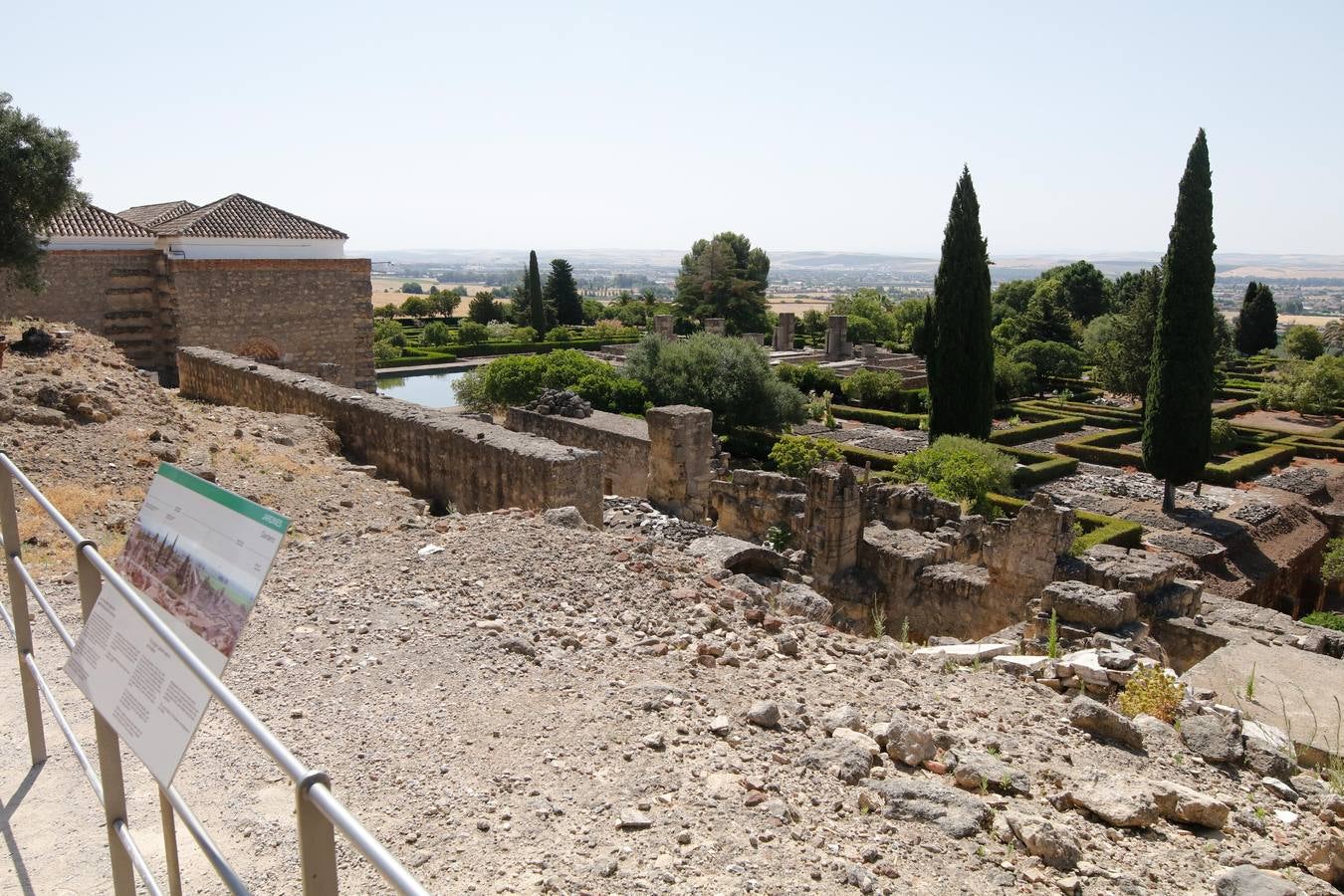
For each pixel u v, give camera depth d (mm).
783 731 6020
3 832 4477
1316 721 7664
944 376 38031
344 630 7234
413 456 15641
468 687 6301
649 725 5867
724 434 41281
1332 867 5125
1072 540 14242
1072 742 6520
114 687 3383
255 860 4320
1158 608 12602
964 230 36969
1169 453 31734
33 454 12336
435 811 4781
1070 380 63000
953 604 15391
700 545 12703
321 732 5625
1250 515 31719
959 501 26500
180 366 25750
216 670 3061
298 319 36125
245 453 14453
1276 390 54625
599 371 41500
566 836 4625
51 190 21859
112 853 3572
